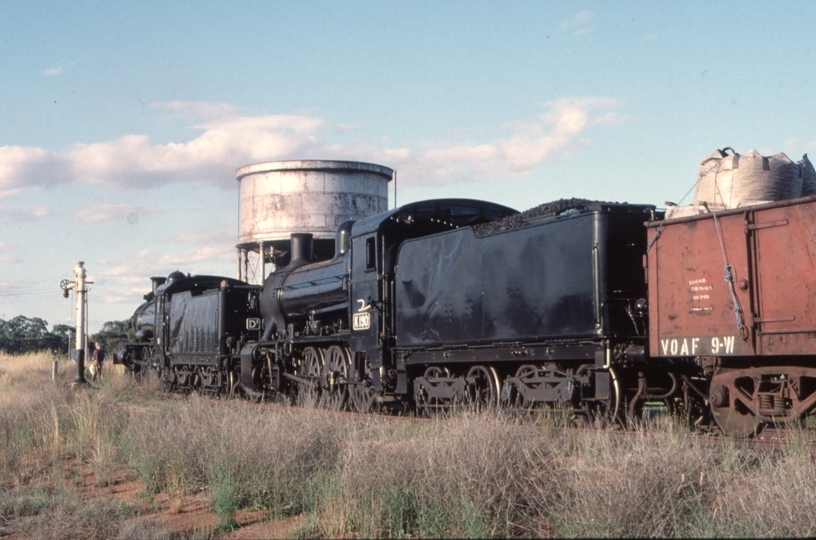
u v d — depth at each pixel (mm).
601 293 11648
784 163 10797
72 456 13773
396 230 16828
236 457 10211
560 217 12539
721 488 7754
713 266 10250
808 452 8250
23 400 17797
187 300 27312
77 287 27109
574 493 7625
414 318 15680
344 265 18219
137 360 32938
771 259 9602
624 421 11781
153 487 10672
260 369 21672
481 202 17531
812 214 9195
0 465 12844
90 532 8938
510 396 13547
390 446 9383
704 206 10859
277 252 36406
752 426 10008
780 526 6551
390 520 7727
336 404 17938
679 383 11703
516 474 8148
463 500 7523
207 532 8523
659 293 10969
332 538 7832
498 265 13633
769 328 9570
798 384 9484
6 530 9156
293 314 20719
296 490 9531
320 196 36062
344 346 18078
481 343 13938
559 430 10617
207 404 13938
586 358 11961
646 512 7047
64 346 83438
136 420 13828
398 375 16141
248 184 37125
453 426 9453
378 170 37438
